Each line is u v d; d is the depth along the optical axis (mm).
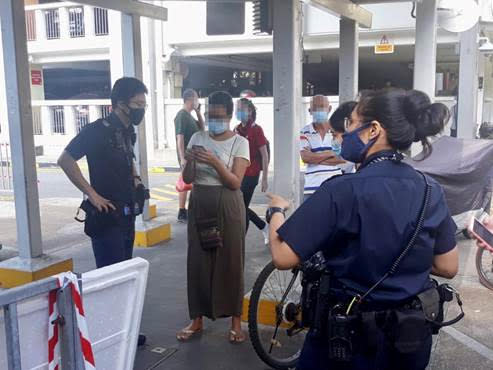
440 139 6004
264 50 15727
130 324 2512
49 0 20641
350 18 6770
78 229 8109
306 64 21188
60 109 18078
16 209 5348
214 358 3939
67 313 2178
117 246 3871
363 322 1976
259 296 3645
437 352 4000
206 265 4047
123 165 3861
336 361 2041
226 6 5805
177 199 10586
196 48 16406
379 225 1962
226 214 3969
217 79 22562
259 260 6305
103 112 17703
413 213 1996
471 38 9836
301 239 2004
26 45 5168
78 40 17438
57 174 14664
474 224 4684
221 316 4082
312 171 5109
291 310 3475
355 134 2098
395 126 2023
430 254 2039
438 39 13898
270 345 3701
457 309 4793
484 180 5605
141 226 6965
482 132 8734
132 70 6852
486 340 4195
